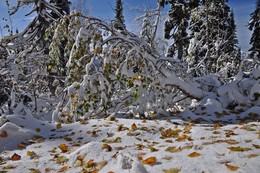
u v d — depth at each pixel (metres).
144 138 4.83
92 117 7.07
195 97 8.45
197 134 4.72
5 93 8.77
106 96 6.82
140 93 7.21
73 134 5.31
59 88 10.23
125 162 3.30
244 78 8.95
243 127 4.88
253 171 2.82
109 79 7.02
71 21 7.51
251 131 4.56
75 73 7.08
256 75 8.58
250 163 3.01
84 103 6.71
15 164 3.83
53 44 7.86
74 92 6.70
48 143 4.89
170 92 8.46
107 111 7.43
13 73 8.41
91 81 6.79
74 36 7.61
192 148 3.76
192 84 8.65
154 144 4.43
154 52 8.43
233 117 7.00
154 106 7.65
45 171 3.55
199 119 6.88
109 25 7.73
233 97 8.10
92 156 3.79
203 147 3.74
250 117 6.80
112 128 5.37
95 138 5.02
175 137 4.75
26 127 5.64
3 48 9.55
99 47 7.04
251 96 8.09
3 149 4.70
